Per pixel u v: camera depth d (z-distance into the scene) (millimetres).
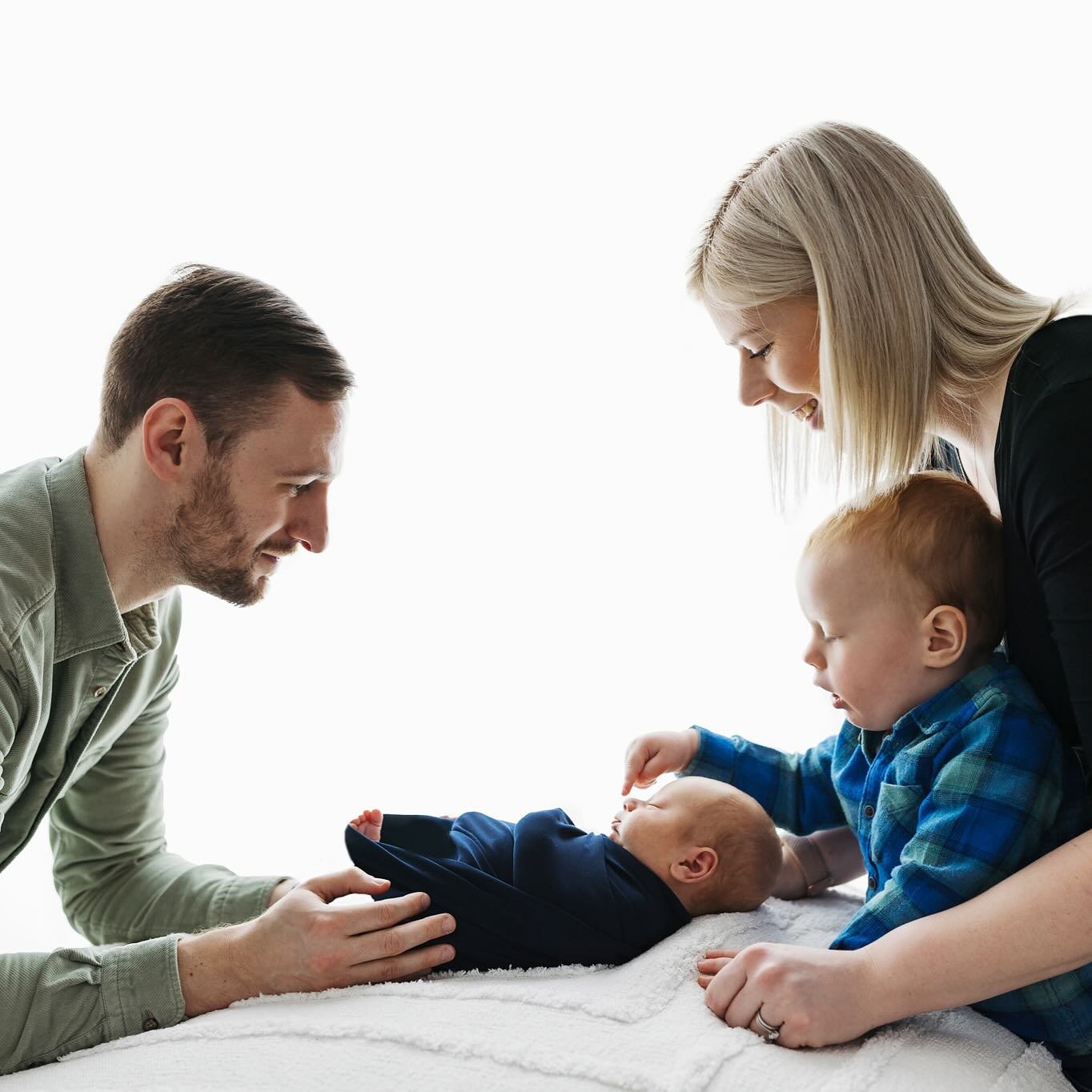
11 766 1214
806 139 1165
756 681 2369
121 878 1523
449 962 1161
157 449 1241
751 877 1246
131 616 1383
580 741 2293
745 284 1177
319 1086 971
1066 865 921
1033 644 1081
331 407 1276
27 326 2238
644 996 1050
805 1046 963
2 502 1252
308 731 2336
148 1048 1067
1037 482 975
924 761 1114
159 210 2281
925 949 943
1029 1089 966
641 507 2439
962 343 1108
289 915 1131
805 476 1396
